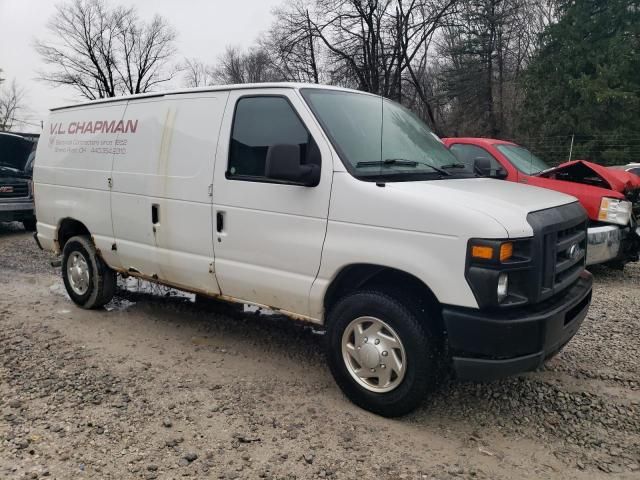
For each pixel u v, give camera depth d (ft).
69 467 10.28
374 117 14.51
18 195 37.09
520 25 110.42
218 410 12.54
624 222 23.89
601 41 72.64
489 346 10.71
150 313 19.76
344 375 12.72
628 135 67.26
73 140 19.44
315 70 104.42
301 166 12.48
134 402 12.84
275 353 16.06
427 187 11.94
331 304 13.33
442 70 110.32
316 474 10.23
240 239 14.14
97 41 153.07
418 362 11.56
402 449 11.12
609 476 10.37
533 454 11.08
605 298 21.77
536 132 77.05
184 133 15.56
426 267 11.12
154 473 10.15
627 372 14.74
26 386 13.55
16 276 25.48
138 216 16.81
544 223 11.21
